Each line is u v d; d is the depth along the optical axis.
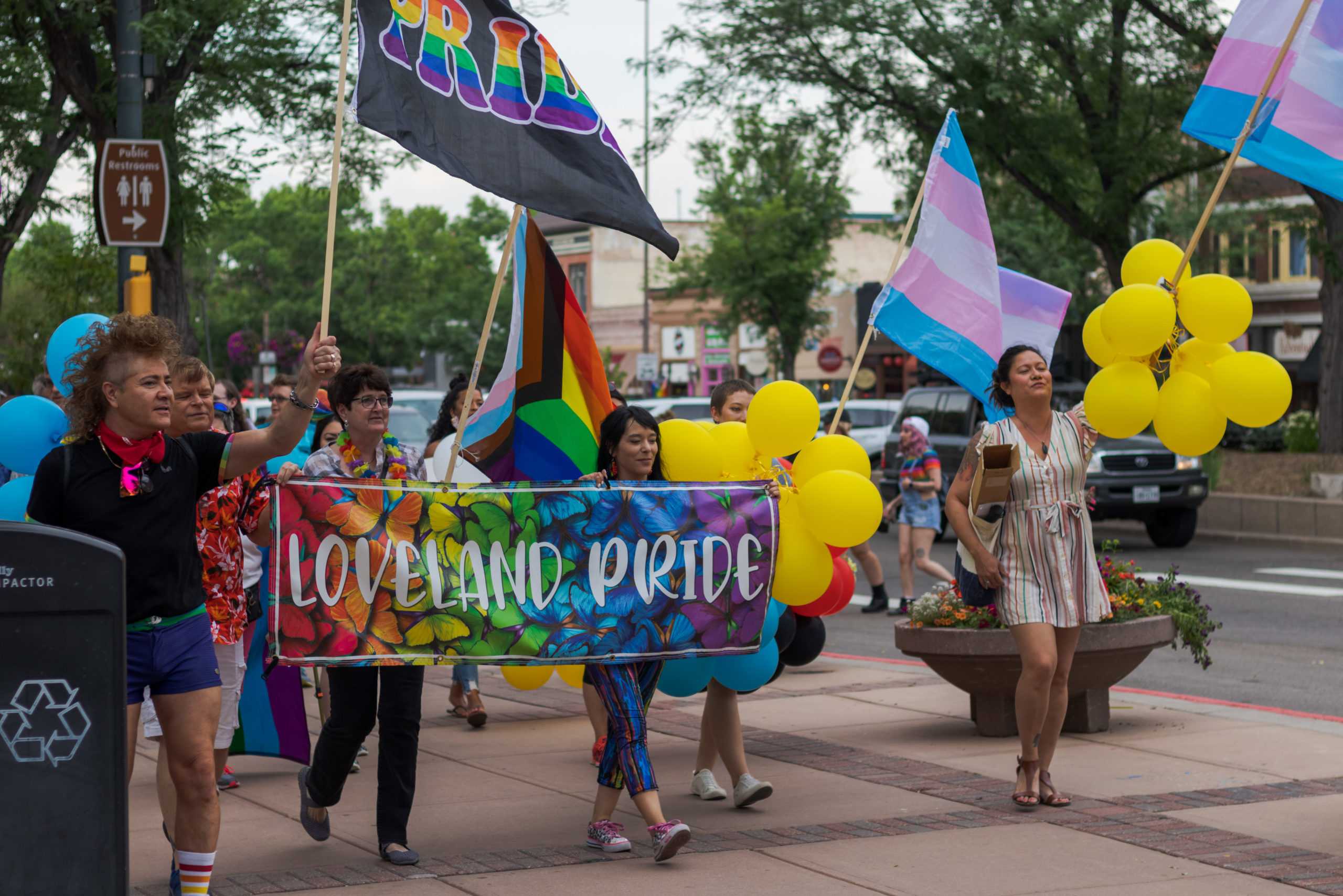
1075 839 5.84
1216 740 7.80
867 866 5.50
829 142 24.02
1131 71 22.38
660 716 9.06
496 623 5.68
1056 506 6.18
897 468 22.97
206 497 5.27
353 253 74.56
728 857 5.66
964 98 21.92
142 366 4.37
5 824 3.68
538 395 6.39
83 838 3.72
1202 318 6.17
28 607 3.67
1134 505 19.12
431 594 5.62
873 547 21.38
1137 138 22.75
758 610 5.97
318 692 8.00
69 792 3.72
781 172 37.97
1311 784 6.74
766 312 40.22
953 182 6.88
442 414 8.59
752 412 6.21
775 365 42.09
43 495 4.40
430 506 5.64
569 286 6.34
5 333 22.97
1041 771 6.41
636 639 5.80
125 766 3.77
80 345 4.51
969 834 5.95
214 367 63.84
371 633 5.55
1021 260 38.19
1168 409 6.26
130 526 4.42
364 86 5.61
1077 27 21.08
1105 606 6.33
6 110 18.52
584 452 6.41
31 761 3.69
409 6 5.68
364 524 5.55
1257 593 14.96
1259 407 6.07
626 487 5.83
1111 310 6.05
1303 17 6.08
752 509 5.97
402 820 5.65
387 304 73.69
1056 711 6.38
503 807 6.59
